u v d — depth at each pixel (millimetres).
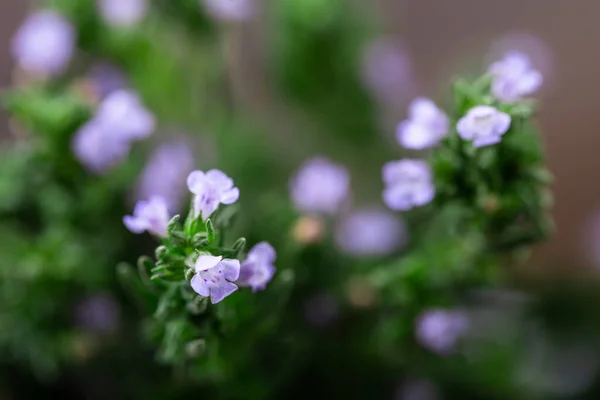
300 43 253
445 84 287
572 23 356
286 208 233
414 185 198
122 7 249
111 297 234
